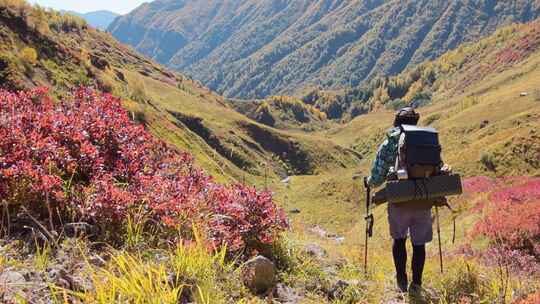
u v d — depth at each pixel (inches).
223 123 5674.2
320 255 286.0
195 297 149.6
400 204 228.5
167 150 302.5
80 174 234.4
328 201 2792.8
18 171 191.2
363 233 1332.4
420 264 232.2
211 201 250.4
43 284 136.8
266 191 271.7
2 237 173.8
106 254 176.9
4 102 258.5
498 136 2509.8
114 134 272.4
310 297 201.9
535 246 570.6
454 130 5315.0
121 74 2343.8
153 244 199.3
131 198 214.4
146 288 129.1
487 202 967.0
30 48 1430.9
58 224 192.7
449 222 1096.2
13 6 1656.0
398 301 217.8
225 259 212.5
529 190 904.9
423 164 218.4
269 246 245.1
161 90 5984.3
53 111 270.5
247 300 169.9
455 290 238.7
